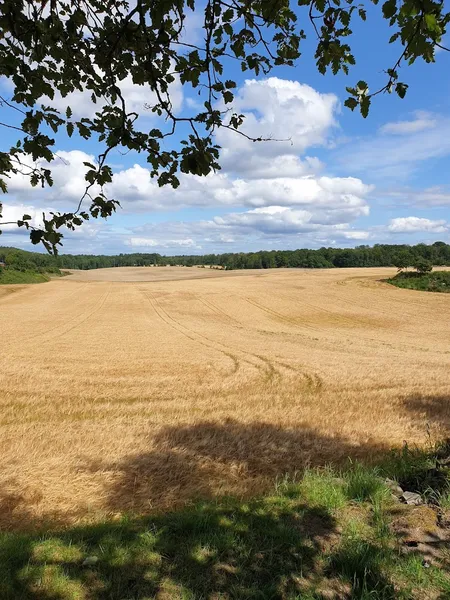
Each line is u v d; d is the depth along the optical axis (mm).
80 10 2393
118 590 2994
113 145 2562
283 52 2582
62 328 30906
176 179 2734
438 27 1999
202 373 15781
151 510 5148
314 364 18266
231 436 7965
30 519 5082
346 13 2295
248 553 3375
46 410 10492
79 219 2588
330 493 4473
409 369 17078
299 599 2869
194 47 2451
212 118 2527
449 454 5738
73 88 2711
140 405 11031
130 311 42719
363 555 3223
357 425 8891
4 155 2393
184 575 3148
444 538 3602
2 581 3023
